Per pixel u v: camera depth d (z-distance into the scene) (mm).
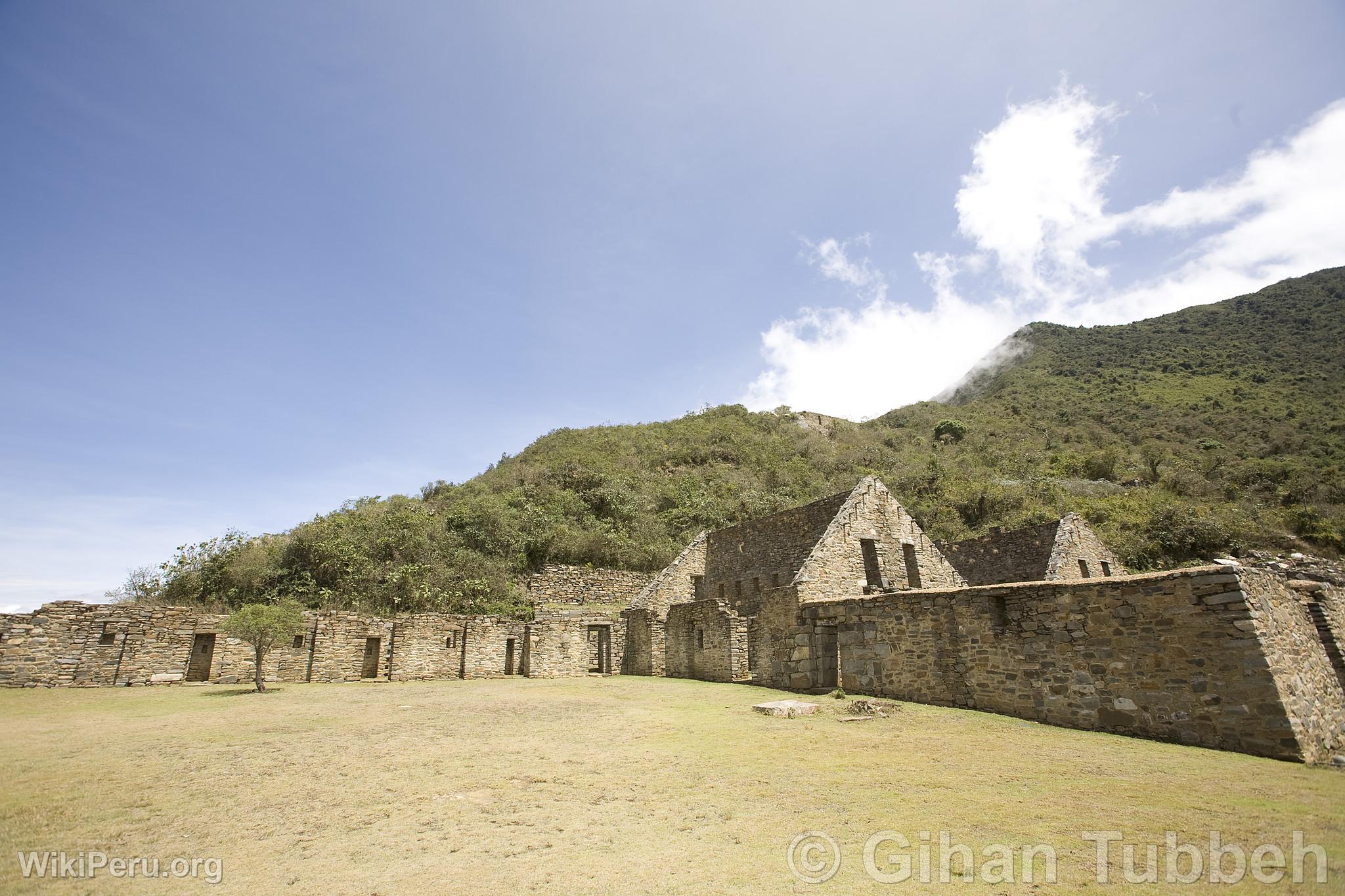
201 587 22484
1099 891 4223
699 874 4523
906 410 82625
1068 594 10289
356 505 31578
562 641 21797
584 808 6020
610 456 46188
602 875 4520
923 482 42219
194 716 11133
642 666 21766
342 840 5242
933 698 12211
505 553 29438
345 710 12047
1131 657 9383
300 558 24828
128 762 7676
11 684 14789
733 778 7027
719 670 18312
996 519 36312
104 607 16078
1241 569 8539
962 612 11930
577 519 34406
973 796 6305
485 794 6480
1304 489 36531
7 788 6570
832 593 16953
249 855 4926
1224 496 39188
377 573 24703
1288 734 7727
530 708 12359
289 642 15898
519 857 4855
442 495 39219
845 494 19891
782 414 65688
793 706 11477
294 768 7461
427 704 12953
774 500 40125
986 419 71938
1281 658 8500
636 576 30828
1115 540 29672
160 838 5246
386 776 7137
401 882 4418
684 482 42531
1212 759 7695
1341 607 11406
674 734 9523
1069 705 10047
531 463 42469
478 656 20859
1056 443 59594
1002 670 11117
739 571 22672
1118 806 5918
